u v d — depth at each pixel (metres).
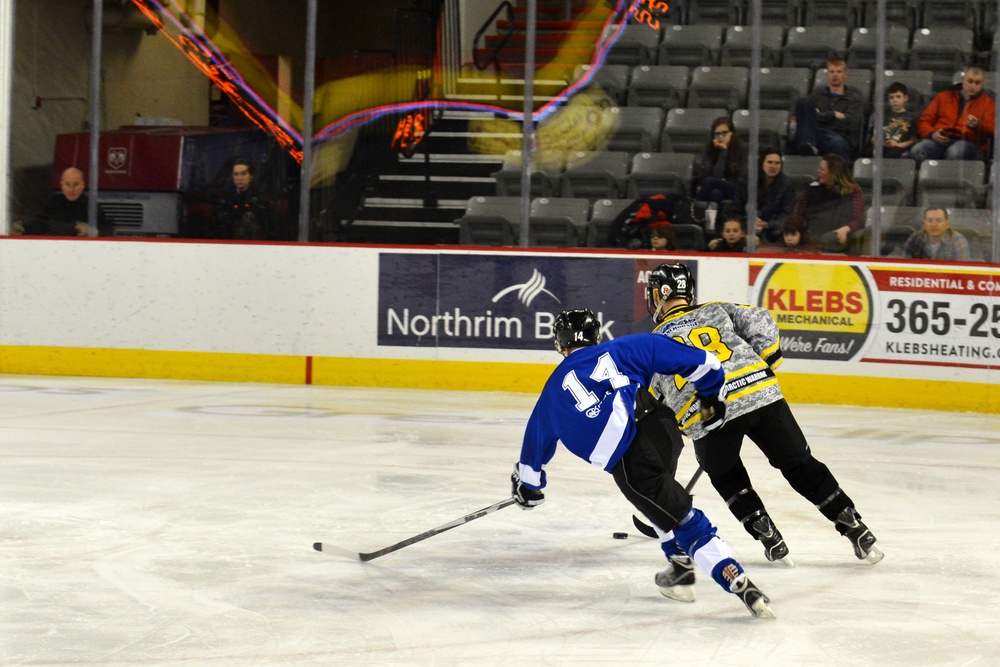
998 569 7.20
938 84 20.50
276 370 16.78
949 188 18.05
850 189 17.27
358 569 6.95
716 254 16.02
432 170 21.33
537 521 8.36
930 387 15.55
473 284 16.42
